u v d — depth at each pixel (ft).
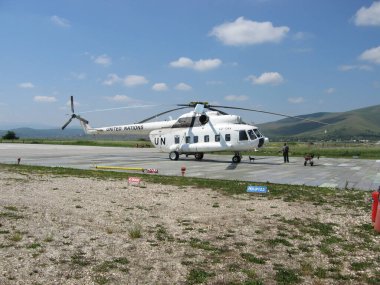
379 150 178.09
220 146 96.53
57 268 20.06
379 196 29.58
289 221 32.07
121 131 115.75
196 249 24.18
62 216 31.83
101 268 20.31
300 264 21.94
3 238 24.72
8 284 17.74
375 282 19.53
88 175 63.36
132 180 53.26
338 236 27.94
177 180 57.62
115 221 30.86
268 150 180.34
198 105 94.84
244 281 19.16
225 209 36.73
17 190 44.57
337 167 89.51
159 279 19.15
